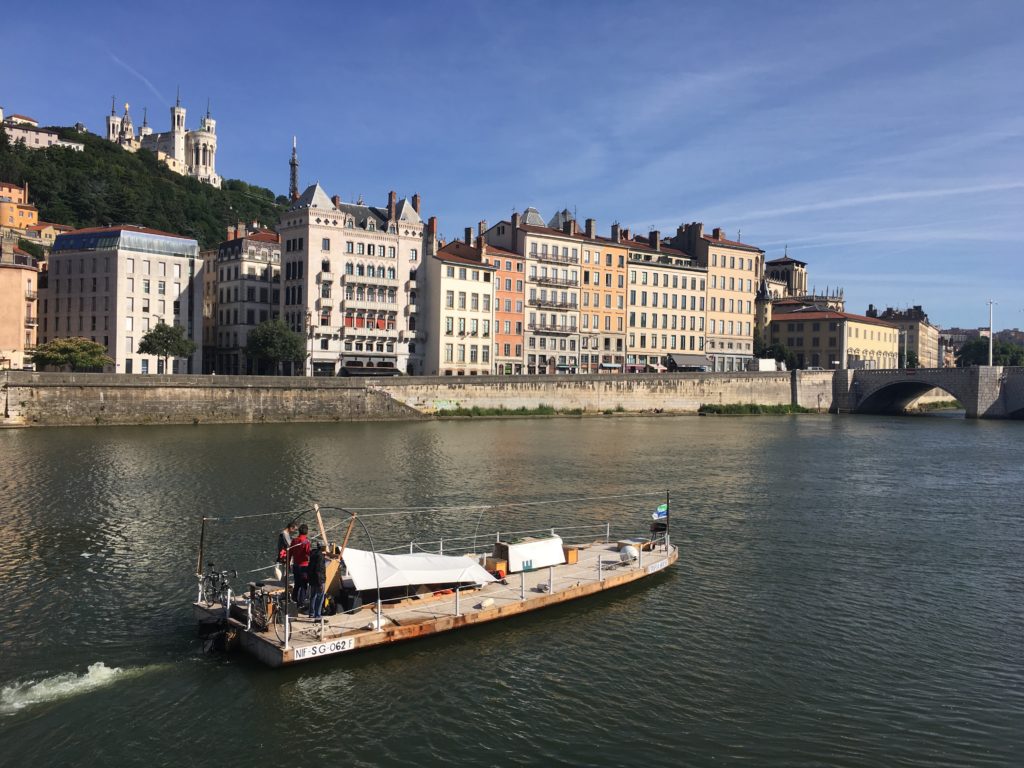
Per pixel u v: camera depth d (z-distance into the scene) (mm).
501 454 69375
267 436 77812
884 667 25031
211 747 20047
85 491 48125
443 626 25953
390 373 121625
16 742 20141
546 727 21156
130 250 115000
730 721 21625
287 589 24000
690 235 164125
